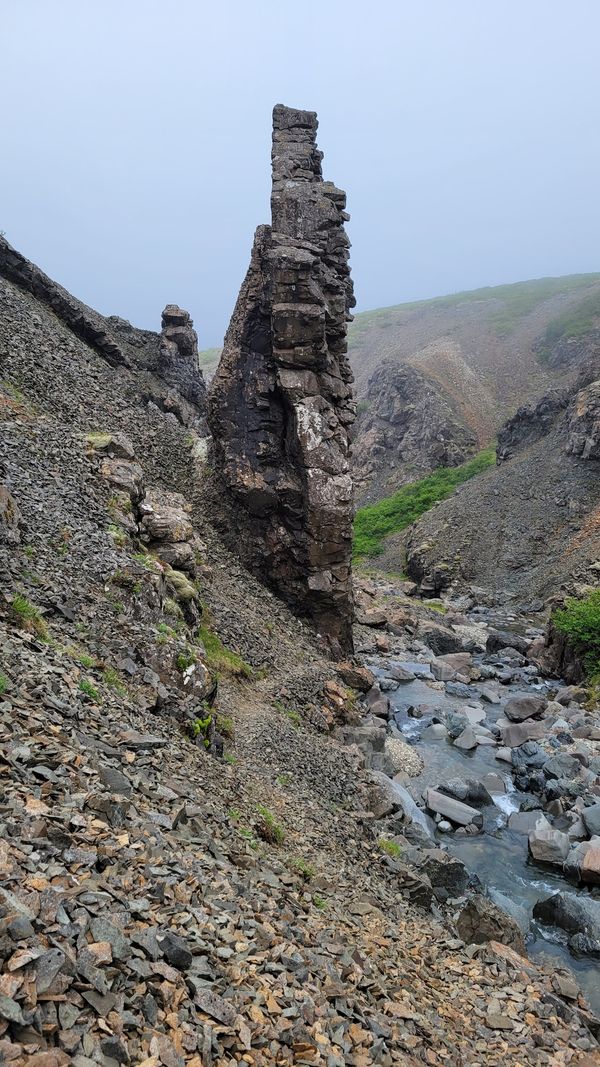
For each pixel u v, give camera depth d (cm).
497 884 1995
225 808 1392
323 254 3775
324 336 3484
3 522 1891
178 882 895
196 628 2473
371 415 14112
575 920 1748
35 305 4494
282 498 3562
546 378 15100
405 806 2323
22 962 576
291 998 801
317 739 2484
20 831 791
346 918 1280
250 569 3653
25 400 3191
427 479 10938
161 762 1354
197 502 3753
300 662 3095
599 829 2250
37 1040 533
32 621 1573
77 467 2662
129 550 2336
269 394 3606
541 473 8088
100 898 739
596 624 3962
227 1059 655
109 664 1667
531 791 2647
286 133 4162
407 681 4009
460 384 14750
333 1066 734
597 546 6362
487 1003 1220
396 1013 971
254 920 951
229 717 2220
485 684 4072
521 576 6944
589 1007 1374
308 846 1593
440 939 1462
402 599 6216
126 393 4309
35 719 1129
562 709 3516
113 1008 607
